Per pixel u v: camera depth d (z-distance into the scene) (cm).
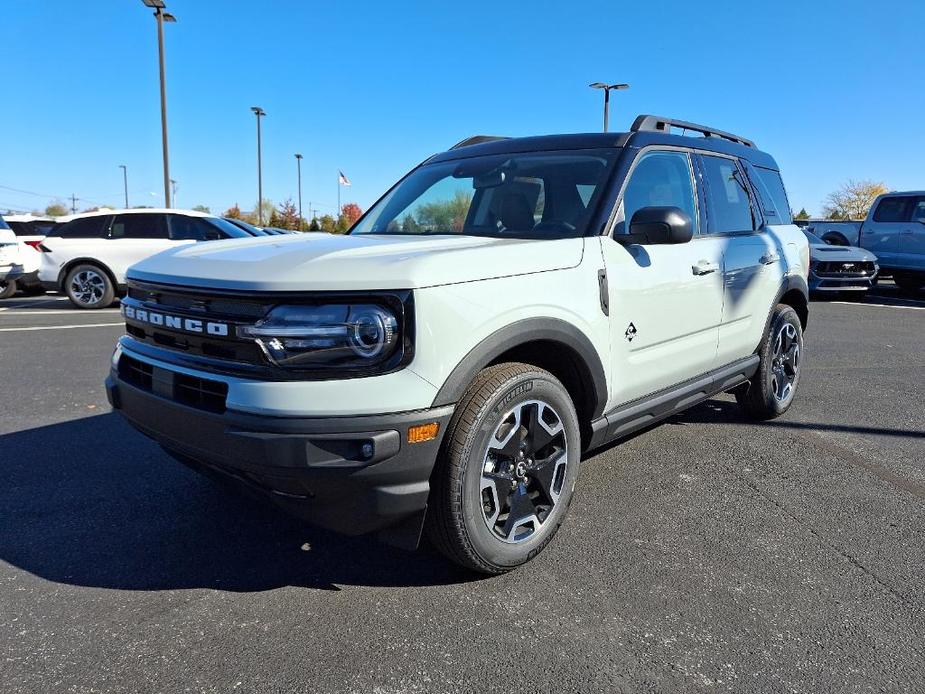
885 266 1391
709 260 379
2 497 353
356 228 399
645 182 348
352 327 222
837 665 221
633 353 326
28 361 695
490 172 371
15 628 240
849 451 428
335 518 238
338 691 209
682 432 465
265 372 226
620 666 221
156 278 266
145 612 251
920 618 248
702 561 289
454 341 238
